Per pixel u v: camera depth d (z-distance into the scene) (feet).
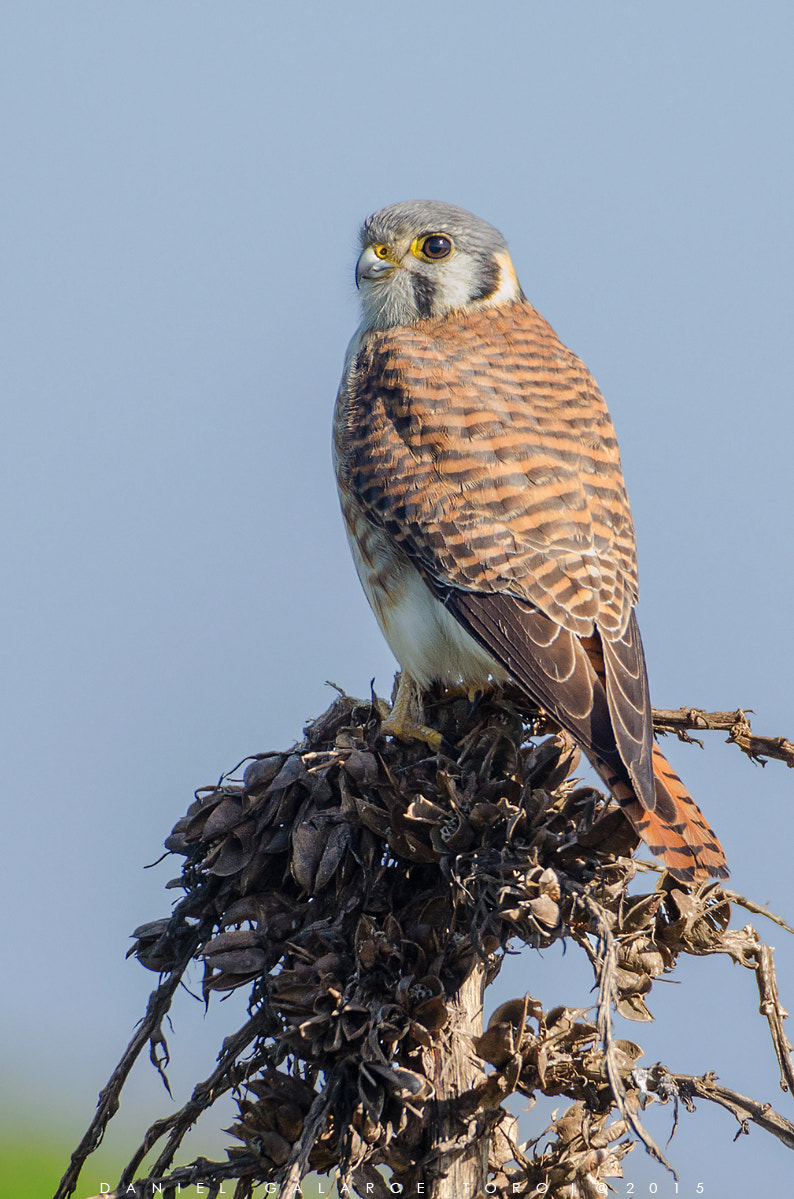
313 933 16.43
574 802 16.60
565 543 22.65
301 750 18.02
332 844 16.94
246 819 17.52
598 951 14.96
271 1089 16.15
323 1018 15.21
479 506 23.25
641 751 19.30
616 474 24.32
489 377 25.40
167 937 17.70
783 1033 17.17
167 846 18.06
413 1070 15.87
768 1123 16.35
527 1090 16.05
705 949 17.19
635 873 18.17
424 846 16.15
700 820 18.97
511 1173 16.37
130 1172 16.96
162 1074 17.53
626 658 21.52
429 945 16.07
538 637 21.71
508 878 15.40
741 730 20.90
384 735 19.16
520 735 20.71
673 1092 16.48
